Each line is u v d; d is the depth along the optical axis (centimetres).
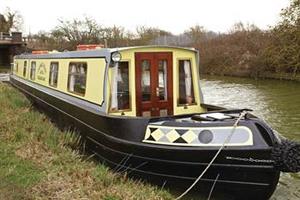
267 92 2577
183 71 988
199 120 790
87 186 699
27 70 1897
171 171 788
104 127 905
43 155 844
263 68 3578
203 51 4450
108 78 918
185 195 792
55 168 768
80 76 1097
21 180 680
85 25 5134
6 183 650
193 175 767
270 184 724
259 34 4166
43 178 699
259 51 3806
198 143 747
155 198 703
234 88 2859
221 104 2138
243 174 726
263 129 718
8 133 980
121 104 926
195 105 1000
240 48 4081
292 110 1891
